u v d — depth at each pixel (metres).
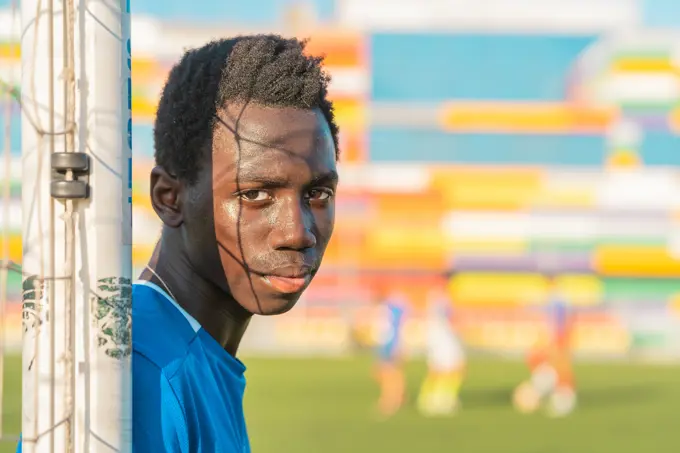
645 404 21.09
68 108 1.70
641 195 41.06
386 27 43.09
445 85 42.75
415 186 41.47
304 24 43.22
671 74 42.22
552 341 20.61
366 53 42.88
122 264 1.72
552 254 40.81
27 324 1.69
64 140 1.70
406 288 40.66
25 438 1.69
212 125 1.99
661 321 40.03
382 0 43.25
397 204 41.22
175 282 2.13
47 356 1.68
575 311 40.16
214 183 1.98
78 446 1.68
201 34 42.16
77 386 1.69
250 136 1.96
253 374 28.39
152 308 2.05
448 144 41.91
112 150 1.71
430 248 40.91
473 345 39.66
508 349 39.62
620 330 39.84
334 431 16.34
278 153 1.95
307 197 2.02
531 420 18.48
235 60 2.00
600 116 42.06
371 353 38.69
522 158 41.81
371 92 42.56
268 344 39.66
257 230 1.97
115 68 1.73
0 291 1.76
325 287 40.25
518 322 40.00
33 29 1.71
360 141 41.94
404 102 42.50
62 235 1.69
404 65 42.78
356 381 26.22
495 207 41.16
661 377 28.44
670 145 41.72
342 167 41.44
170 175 2.08
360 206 41.19
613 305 40.31
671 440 15.73
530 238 40.84
